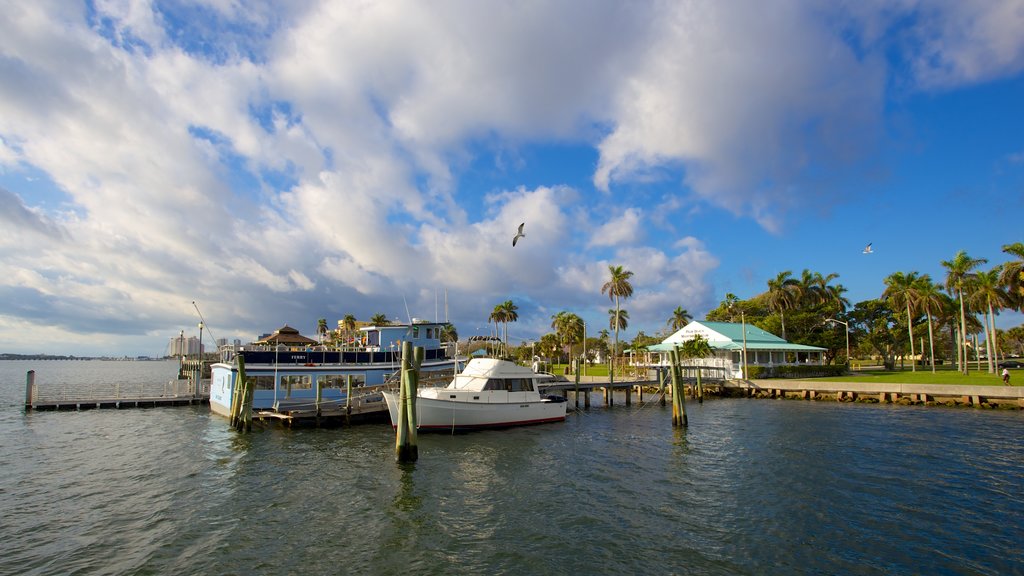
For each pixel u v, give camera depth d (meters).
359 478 22.78
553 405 38.91
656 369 66.25
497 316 104.12
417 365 26.92
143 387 85.69
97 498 20.19
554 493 20.72
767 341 79.00
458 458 26.69
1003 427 35.25
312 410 34.56
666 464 25.47
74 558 14.80
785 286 96.38
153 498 20.17
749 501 19.64
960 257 72.00
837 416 41.78
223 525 17.30
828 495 20.28
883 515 18.08
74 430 35.34
